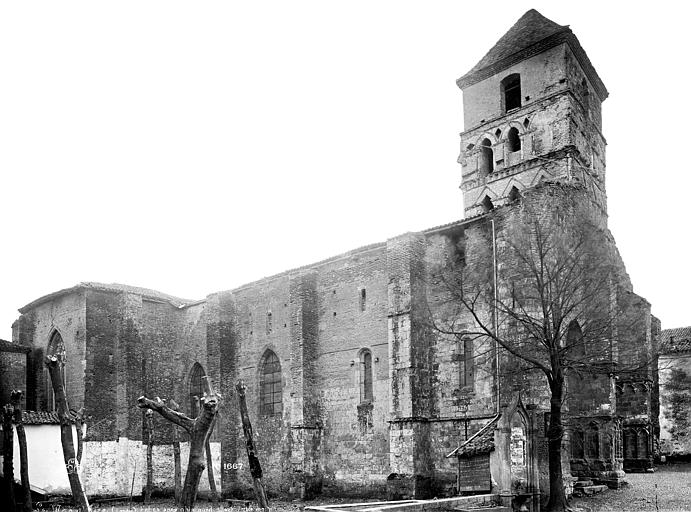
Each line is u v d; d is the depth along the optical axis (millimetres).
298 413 39750
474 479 28594
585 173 44219
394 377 35094
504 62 47062
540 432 29359
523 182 44188
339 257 40875
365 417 37656
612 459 34625
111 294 46469
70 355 45875
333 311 40688
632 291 39344
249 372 45312
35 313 50250
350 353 39125
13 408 31078
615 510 28328
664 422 52625
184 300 52062
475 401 33188
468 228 35062
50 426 40000
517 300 27953
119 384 44844
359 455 37656
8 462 30594
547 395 29906
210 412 19938
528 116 45156
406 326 34969
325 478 39281
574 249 26594
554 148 43562
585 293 26359
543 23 47188
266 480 42406
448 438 33844
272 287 44938
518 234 28906
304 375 40094
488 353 30969
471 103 49062
